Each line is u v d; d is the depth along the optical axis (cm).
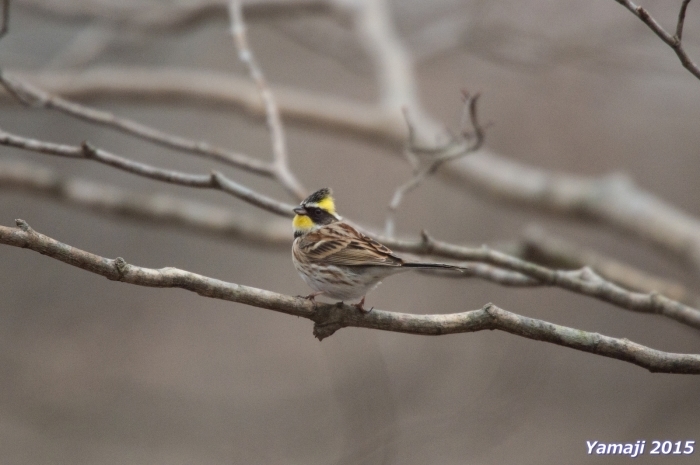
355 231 931
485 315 690
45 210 1827
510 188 1612
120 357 1719
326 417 1493
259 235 1413
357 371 1372
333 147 1995
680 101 1906
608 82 1934
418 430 1438
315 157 1988
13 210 1806
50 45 1928
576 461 1535
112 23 1712
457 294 1839
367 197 1942
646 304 911
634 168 1944
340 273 876
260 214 1898
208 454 1493
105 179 1873
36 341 1706
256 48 2077
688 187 1930
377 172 1967
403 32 1958
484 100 1998
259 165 1062
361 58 1836
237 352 1773
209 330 1816
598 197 1545
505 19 1814
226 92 1648
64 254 604
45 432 1530
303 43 1822
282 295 694
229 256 1895
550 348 1725
